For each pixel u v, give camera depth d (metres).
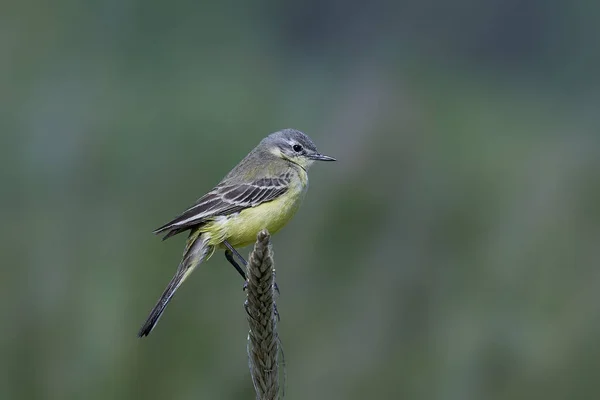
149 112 17.64
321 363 11.94
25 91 17.95
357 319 12.27
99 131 16.28
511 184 15.23
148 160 15.75
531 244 13.18
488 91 22.80
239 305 12.55
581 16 25.11
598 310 12.16
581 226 13.30
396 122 14.27
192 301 12.59
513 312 12.45
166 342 12.02
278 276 12.77
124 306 12.33
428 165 14.59
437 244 13.23
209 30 21.95
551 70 24.62
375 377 11.80
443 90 21.53
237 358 11.86
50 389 11.56
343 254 12.85
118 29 20.69
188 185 15.23
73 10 20.02
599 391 11.62
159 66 20.81
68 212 14.28
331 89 19.58
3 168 15.45
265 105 18.72
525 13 24.80
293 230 13.25
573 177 14.09
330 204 13.25
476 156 17.64
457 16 24.56
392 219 13.16
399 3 24.06
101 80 19.05
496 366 11.88
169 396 11.60
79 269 12.90
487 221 13.73
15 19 19.33
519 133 19.67
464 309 12.48
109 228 13.92
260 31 23.00
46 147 15.82
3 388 11.62
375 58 19.84
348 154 13.84
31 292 12.46
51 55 19.52
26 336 11.94
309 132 17.55
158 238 13.52
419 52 22.81
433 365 11.91
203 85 19.67
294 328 12.30
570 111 21.80
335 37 23.23
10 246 13.32
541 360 11.86
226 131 17.36
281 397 7.91
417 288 12.52
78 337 11.96
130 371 11.68
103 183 15.12
